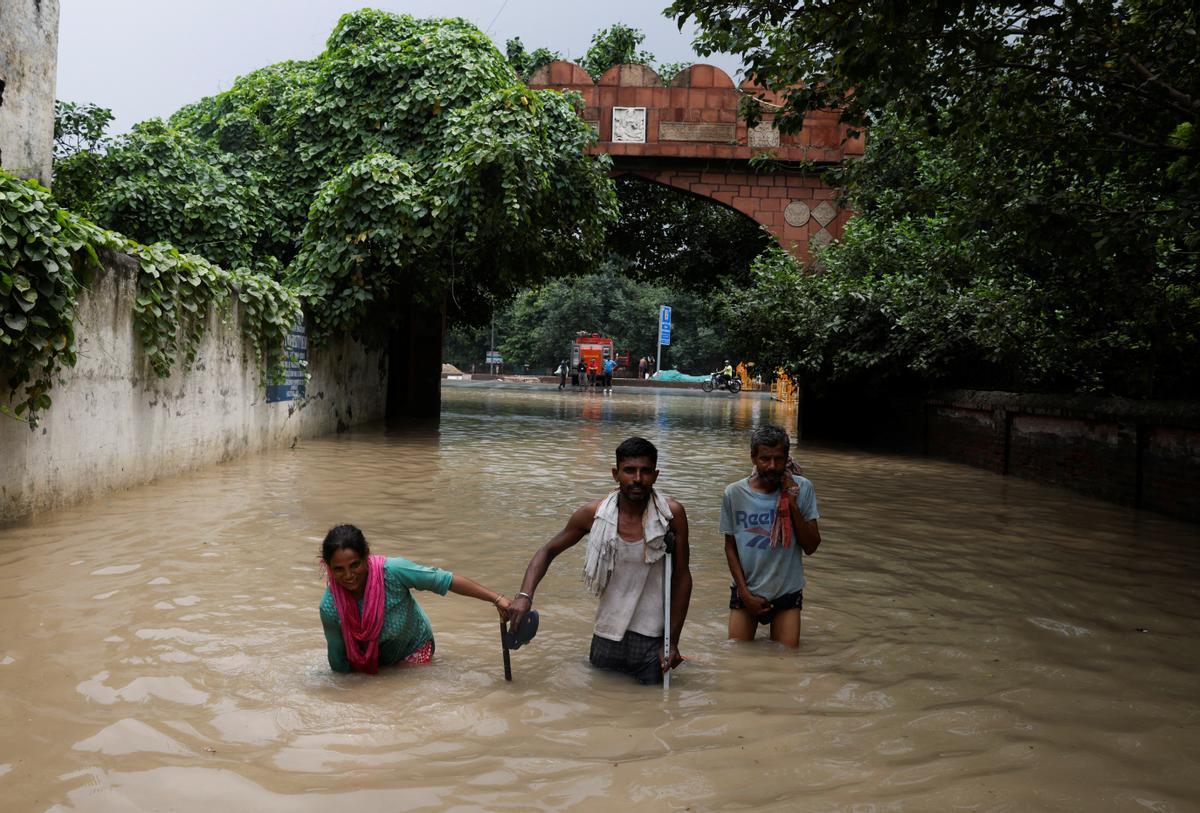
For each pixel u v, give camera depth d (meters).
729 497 4.97
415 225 15.17
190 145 16.62
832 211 22.33
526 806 3.01
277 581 5.79
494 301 26.39
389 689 4.05
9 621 4.79
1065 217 7.97
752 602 4.85
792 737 3.63
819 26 7.34
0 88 9.59
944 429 15.33
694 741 3.57
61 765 3.18
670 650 4.23
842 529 8.42
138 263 8.84
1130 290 9.18
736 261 29.42
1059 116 8.55
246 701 3.85
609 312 60.84
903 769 3.35
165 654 4.38
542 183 15.65
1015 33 7.20
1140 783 3.28
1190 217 7.53
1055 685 4.35
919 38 6.97
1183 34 7.65
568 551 7.09
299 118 18.08
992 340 12.89
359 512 8.36
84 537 6.78
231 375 11.50
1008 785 3.23
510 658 4.53
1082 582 6.51
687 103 22.25
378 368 19.95
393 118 17.19
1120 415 10.11
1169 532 8.52
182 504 8.28
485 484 10.57
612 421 22.55
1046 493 11.15
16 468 7.03
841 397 19.83
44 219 6.79
